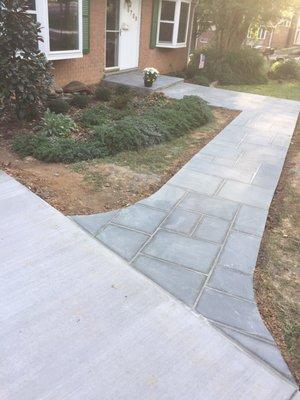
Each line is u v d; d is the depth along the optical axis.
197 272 3.09
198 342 2.43
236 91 11.33
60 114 6.06
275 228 3.93
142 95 9.25
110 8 9.95
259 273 3.18
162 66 13.10
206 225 3.79
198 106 7.41
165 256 3.25
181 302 2.75
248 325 2.61
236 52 13.62
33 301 2.64
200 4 13.02
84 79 9.45
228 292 2.90
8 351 2.26
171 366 2.26
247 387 2.17
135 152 5.47
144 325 2.53
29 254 3.11
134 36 11.21
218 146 6.13
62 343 2.34
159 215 3.89
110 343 2.37
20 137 5.37
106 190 4.32
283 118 8.19
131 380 2.15
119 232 3.53
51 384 2.09
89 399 2.03
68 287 2.79
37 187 4.19
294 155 6.19
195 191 4.50
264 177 5.10
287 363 2.36
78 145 5.23
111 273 2.98
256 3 12.97
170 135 6.20
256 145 6.34
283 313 2.77
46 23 7.31
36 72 5.89
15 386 2.07
